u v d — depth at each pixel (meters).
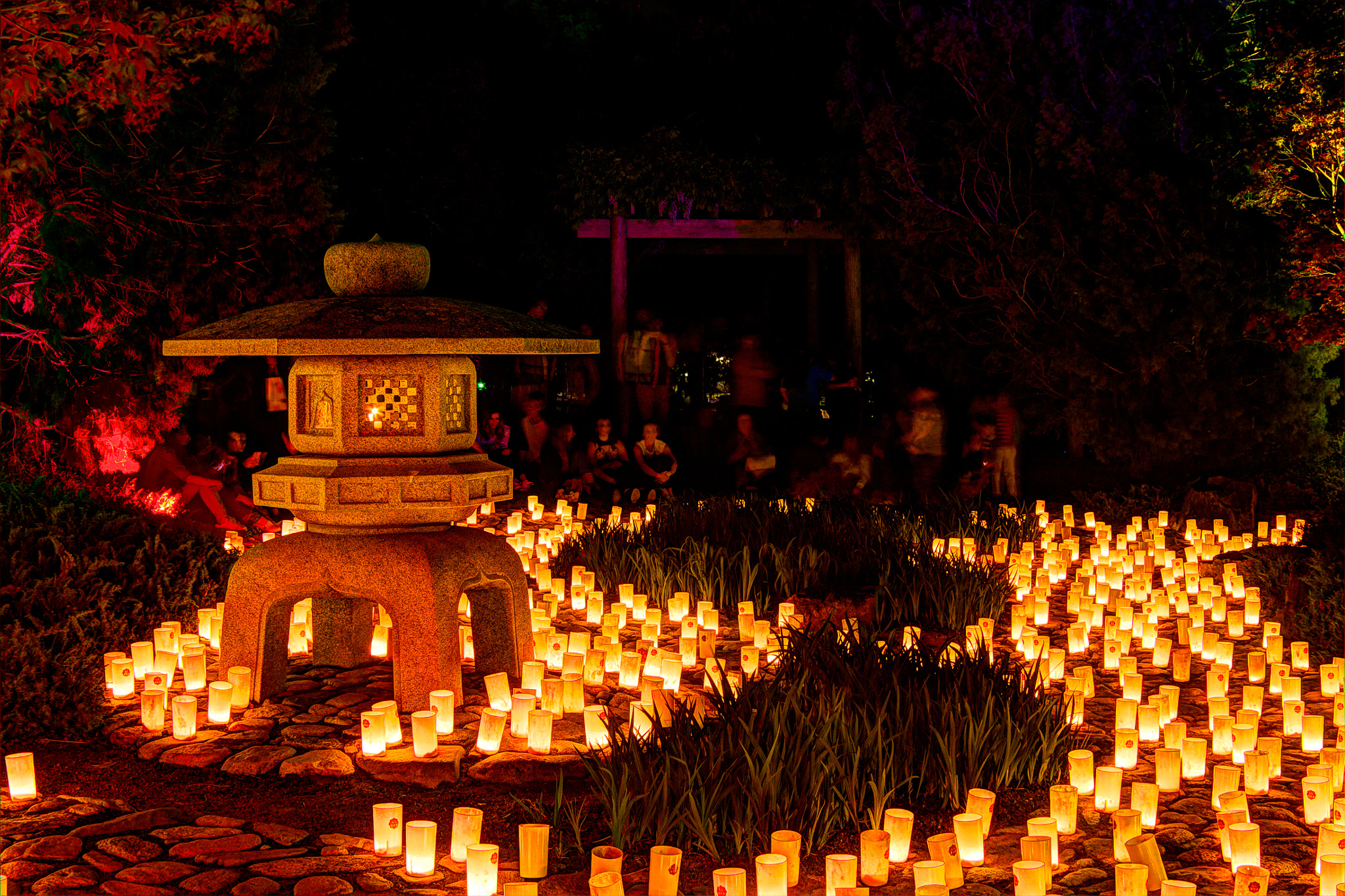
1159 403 13.70
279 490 6.30
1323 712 6.43
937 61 13.95
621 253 15.45
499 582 6.56
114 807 4.95
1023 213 13.92
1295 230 12.18
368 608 7.04
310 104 12.57
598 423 13.78
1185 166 13.26
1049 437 17.62
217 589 7.75
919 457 13.22
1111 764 5.63
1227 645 7.15
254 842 4.60
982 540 10.84
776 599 8.54
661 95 16.52
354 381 6.20
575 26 19.50
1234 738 5.52
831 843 4.59
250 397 14.23
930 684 5.67
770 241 17.84
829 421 14.84
